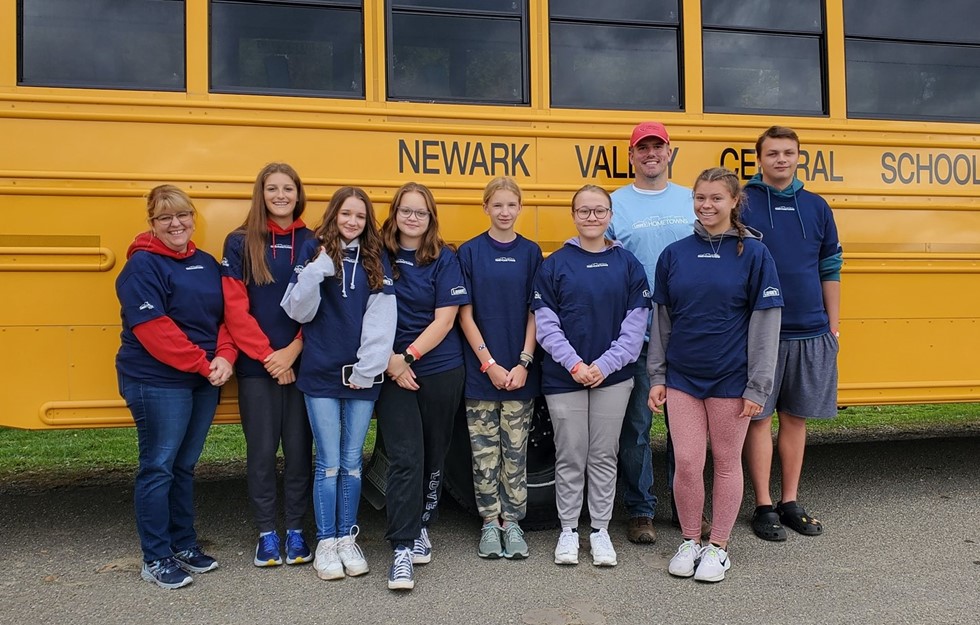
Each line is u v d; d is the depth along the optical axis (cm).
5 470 513
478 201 371
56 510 411
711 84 397
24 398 336
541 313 320
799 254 348
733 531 369
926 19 421
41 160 335
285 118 354
